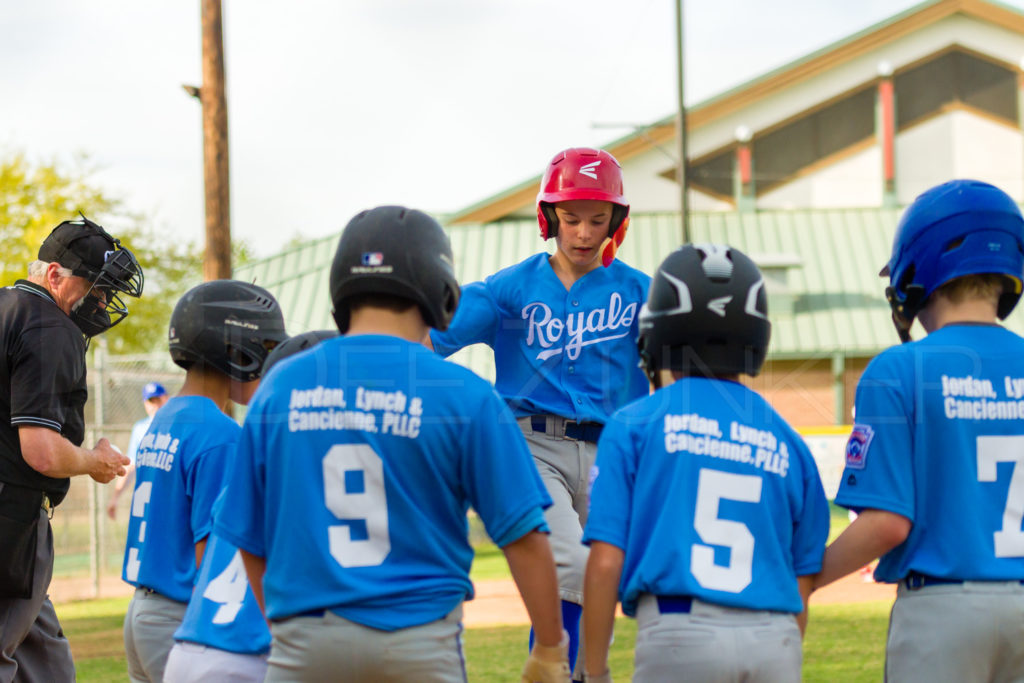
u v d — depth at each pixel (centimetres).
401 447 429
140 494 589
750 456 461
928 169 4378
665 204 4291
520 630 1226
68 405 709
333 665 416
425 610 423
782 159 4359
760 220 3944
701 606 440
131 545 592
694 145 4284
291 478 430
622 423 481
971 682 468
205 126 1772
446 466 436
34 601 707
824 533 480
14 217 4391
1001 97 4356
